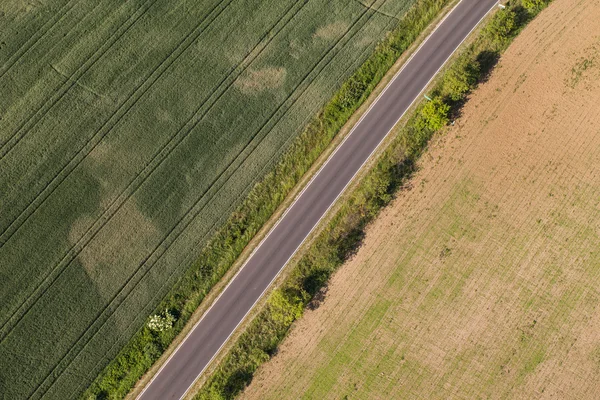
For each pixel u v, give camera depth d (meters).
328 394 40.41
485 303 41.47
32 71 43.59
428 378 40.50
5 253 41.00
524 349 40.91
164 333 40.56
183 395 39.94
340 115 43.88
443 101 43.81
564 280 41.84
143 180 42.50
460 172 43.12
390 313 41.31
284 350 40.84
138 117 43.41
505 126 43.72
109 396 39.78
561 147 43.50
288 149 43.34
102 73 43.88
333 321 41.19
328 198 42.69
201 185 42.62
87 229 41.62
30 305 40.38
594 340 41.09
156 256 41.41
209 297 41.44
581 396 40.31
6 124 42.75
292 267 41.62
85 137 42.94
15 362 39.56
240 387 40.25
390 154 43.19
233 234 42.03
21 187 41.94
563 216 42.62
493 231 42.34
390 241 42.19
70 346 39.97
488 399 40.25
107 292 40.81
